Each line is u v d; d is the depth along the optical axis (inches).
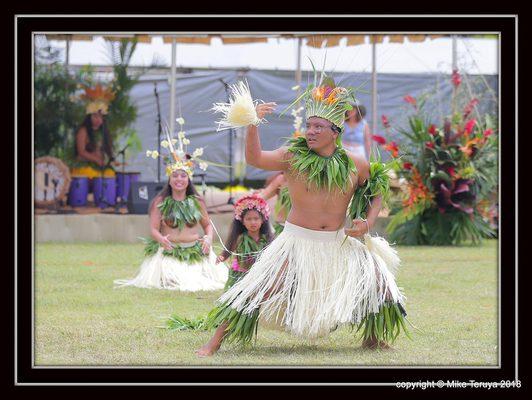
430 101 558.6
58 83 549.6
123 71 554.3
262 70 574.6
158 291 301.7
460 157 465.4
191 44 569.9
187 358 191.0
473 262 382.9
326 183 191.5
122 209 542.6
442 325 232.1
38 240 479.5
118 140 559.8
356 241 199.2
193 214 317.7
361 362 188.4
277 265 193.6
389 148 464.4
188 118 571.2
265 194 290.8
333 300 190.7
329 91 194.2
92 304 268.4
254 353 196.1
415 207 465.4
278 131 574.6
